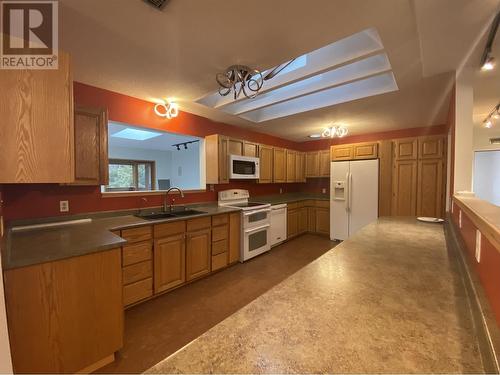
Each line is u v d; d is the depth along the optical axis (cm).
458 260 120
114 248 151
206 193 344
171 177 651
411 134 397
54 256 128
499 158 416
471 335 61
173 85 225
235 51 167
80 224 208
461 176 189
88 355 141
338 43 186
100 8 124
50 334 128
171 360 52
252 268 312
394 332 63
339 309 74
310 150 530
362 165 417
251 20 135
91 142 202
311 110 302
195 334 180
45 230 184
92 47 161
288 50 166
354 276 101
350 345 58
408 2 120
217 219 293
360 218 419
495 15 119
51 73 134
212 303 224
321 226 489
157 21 135
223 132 369
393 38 150
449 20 123
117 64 185
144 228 217
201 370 50
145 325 190
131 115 254
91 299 142
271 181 434
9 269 116
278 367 51
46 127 132
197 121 327
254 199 439
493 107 271
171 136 443
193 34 147
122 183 574
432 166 358
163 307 216
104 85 225
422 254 131
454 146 193
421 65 183
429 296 83
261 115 361
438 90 231
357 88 260
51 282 128
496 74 185
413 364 51
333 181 449
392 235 175
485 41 143
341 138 480
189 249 258
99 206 235
